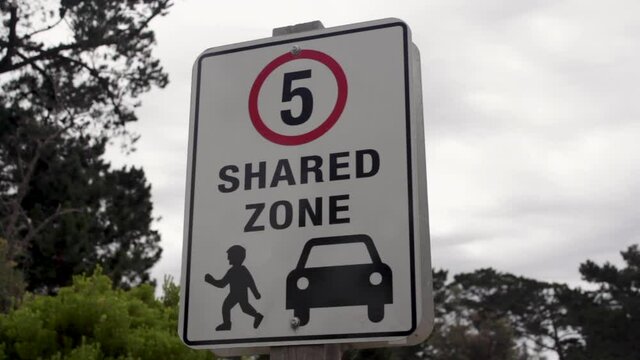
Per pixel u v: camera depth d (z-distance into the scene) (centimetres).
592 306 6178
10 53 2281
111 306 769
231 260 225
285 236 223
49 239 2070
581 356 5978
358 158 225
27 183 2061
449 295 6662
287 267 220
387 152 224
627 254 6278
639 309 5753
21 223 2164
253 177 232
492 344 5825
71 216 2133
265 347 216
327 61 239
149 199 2495
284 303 217
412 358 4212
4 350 727
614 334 5738
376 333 208
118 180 2458
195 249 229
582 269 6244
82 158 2377
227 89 246
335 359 211
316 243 220
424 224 221
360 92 232
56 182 2223
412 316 207
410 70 231
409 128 224
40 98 2339
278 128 236
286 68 243
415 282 209
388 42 236
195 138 243
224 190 233
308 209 223
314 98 236
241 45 250
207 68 250
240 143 238
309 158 229
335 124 231
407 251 212
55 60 2347
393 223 215
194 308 224
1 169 2266
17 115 2245
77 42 2294
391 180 220
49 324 751
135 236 2447
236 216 229
